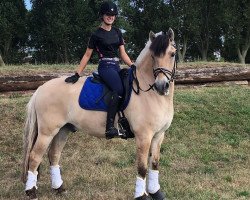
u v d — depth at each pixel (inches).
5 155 305.1
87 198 229.6
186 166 291.7
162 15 1139.9
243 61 1167.6
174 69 205.3
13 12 1037.8
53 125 219.6
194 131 355.9
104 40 214.5
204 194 234.2
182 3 1139.3
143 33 1167.6
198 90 454.3
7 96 402.0
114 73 213.2
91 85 218.4
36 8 1067.9
